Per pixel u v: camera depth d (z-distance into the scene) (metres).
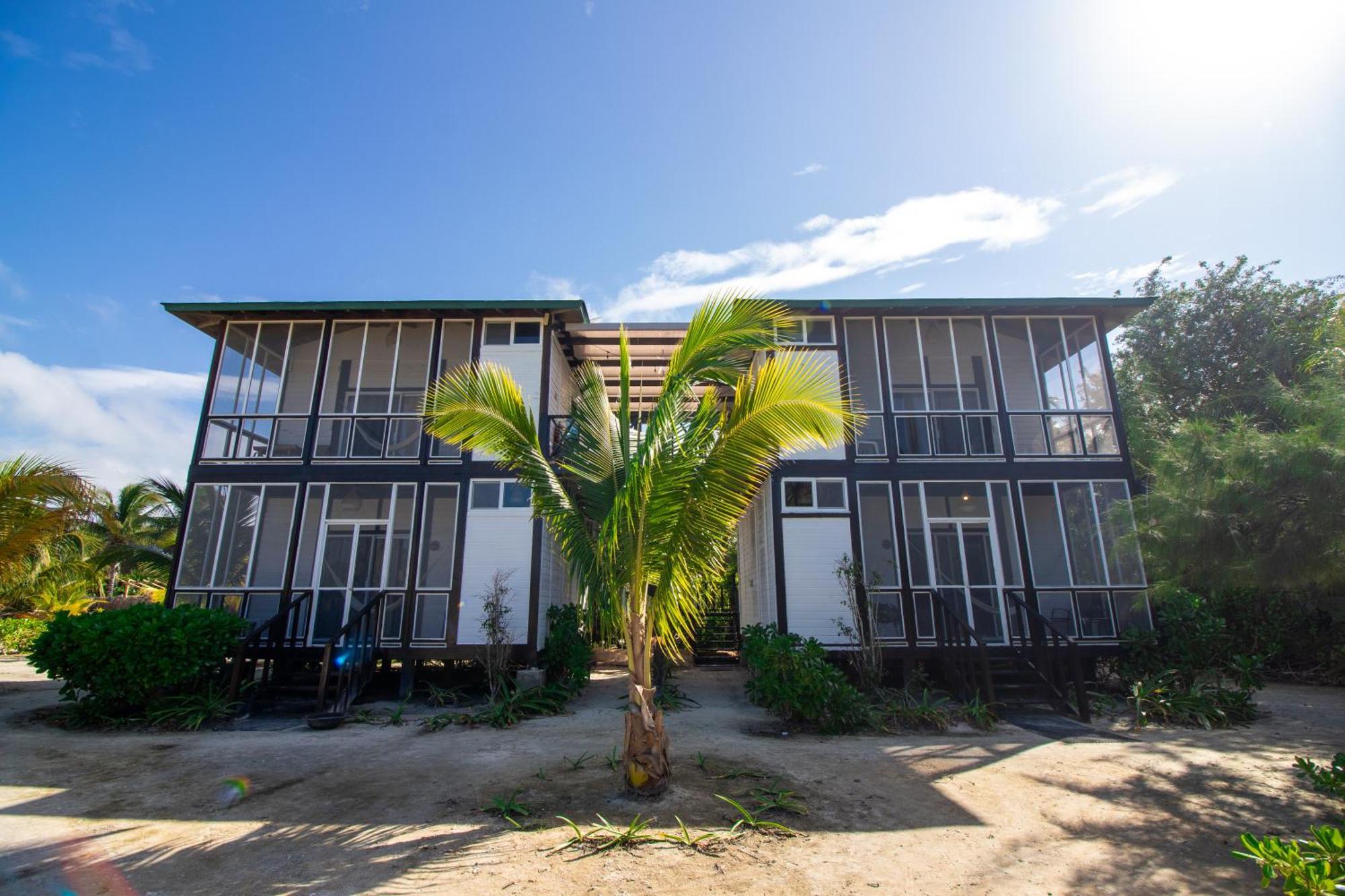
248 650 9.87
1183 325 18.69
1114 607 11.31
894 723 8.40
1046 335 13.03
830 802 5.28
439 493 12.07
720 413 5.45
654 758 5.29
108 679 8.27
